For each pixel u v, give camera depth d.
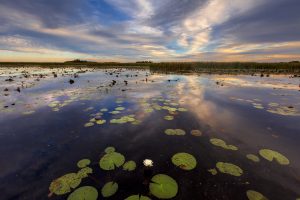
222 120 5.30
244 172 2.99
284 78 16.20
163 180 2.77
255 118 5.46
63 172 3.00
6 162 3.31
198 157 3.43
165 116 5.59
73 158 3.41
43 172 3.02
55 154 3.56
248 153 3.57
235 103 7.16
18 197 2.49
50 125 4.95
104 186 2.65
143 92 9.23
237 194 2.53
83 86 11.15
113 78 15.87
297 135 4.34
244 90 9.91
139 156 3.46
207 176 2.89
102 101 7.38
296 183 2.76
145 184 2.70
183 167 3.12
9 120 5.32
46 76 17.34
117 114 5.77
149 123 5.05
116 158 3.35
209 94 8.82
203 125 4.93
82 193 2.49
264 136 4.30
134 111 6.07
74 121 5.22
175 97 8.12
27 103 7.11
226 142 4.01
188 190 2.60
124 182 2.75
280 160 3.32
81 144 3.93
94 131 4.57
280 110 6.24
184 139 4.14
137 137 4.24
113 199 2.42
